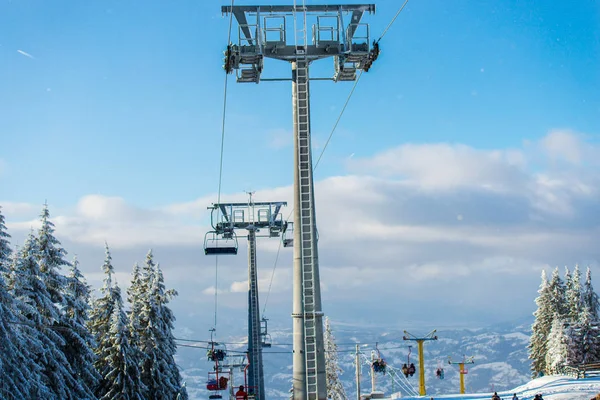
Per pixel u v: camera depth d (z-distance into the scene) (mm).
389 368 59062
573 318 75438
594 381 49719
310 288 20297
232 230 55656
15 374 38062
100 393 51656
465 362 66312
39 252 45594
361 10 22250
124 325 52156
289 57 21734
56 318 44125
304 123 21172
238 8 21672
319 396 19891
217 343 50719
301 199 20578
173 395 55281
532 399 42188
